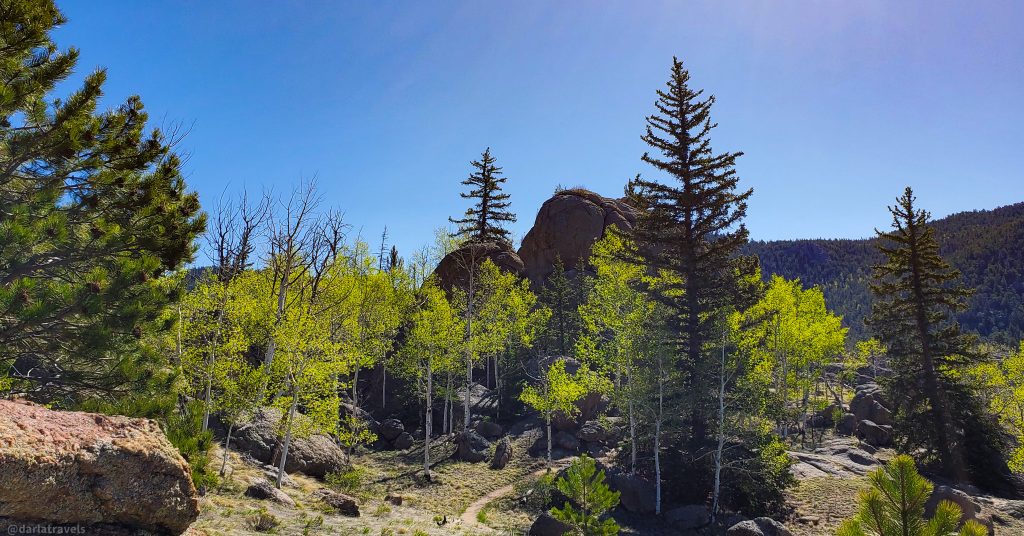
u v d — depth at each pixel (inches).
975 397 1180.5
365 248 1523.1
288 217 1002.1
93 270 392.8
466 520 877.8
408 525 633.0
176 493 252.5
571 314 1909.4
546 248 2353.6
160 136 489.4
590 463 616.7
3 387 331.6
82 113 434.3
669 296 1158.3
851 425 1654.8
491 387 1974.7
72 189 443.5
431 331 1334.9
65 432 229.1
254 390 847.1
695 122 1177.4
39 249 381.4
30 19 398.6
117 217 458.6
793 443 1514.5
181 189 526.6
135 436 250.8
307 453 1060.5
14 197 400.8
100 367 384.5
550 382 1378.0
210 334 883.4
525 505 1000.2
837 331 1766.7
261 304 978.7
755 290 1233.4
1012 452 1217.4
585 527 594.9
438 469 1267.2
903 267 1234.6
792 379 1610.5
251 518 444.8
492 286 1737.2
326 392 884.6
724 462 967.6
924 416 1154.7
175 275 483.2
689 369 1051.3
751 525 758.5
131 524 238.8
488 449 1375.5
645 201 1184.2
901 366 1220.5
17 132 411.5
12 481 197.8
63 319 368.2
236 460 893.2
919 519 229.3
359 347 1254.9
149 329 408.8
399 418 1711.4
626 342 1099.9
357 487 1015.6
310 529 475.5
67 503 216.2
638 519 913.5
